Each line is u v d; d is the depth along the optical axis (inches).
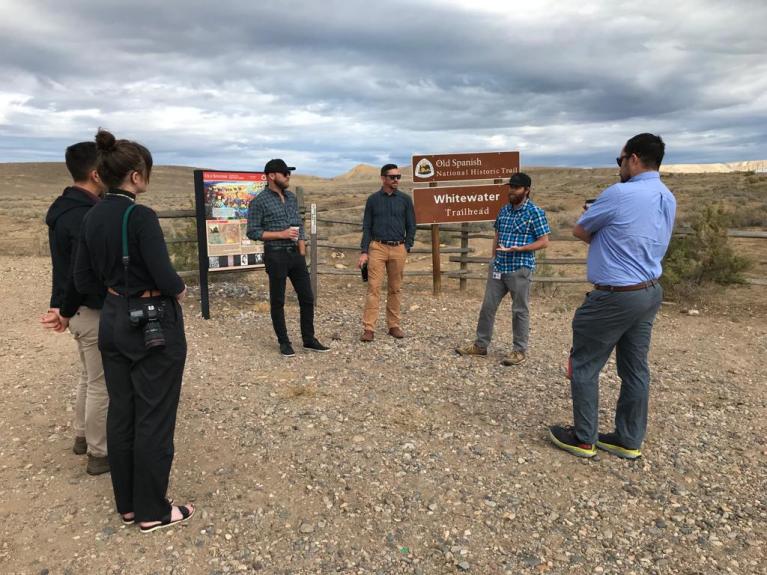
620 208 127.5
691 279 340.8
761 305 312.0
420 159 322.7
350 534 109.3
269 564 100.4
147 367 101.7
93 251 99.6
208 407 166.6
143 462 104.3
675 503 121.6
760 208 803.4
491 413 167.8
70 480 126.6
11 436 147.5
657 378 200.4
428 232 651.5
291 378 192.5
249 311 285.1
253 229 203.8
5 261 436.5
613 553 105.2
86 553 102.1
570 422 162.4
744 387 192.7
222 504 118.1
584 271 438.0
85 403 128.9
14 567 98.1
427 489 125.4
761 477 133.2
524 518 115.6
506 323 276.4
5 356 211.6
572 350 143.0
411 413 166.2
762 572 100.0
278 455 139.1
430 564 101.5
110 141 97.7
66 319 119.6
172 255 362.9
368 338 238.4
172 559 101.0
